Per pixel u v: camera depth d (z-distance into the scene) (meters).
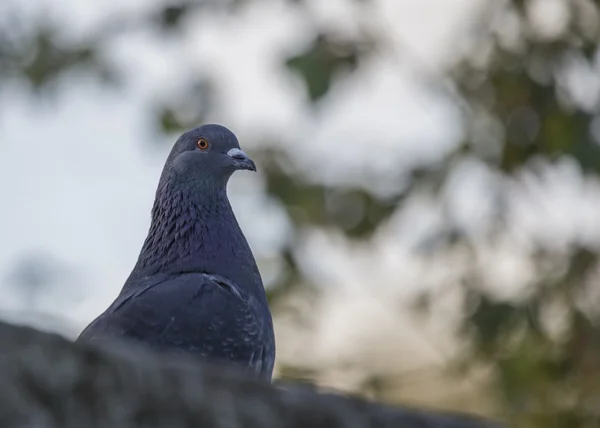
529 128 14.12
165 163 9.80
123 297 8.70
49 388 3.54
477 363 14.02
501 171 14.14
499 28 14.25
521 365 13.56
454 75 14.27
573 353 13.90
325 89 12.64
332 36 13.07
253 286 8.98
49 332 3.61
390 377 13.91
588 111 13.88
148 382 3.76
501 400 13.70
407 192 13.94
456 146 14.12
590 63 13.98
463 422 4.45
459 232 14.22
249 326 8.45
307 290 13.97
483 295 14.02
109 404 3.65
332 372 13.86
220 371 4.01
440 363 14.25
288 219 13.86
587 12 14.12
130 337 8.06
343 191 13.89
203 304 8.30
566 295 14.08
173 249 9.10
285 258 13.81
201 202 9.36
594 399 13.78
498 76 14.12
